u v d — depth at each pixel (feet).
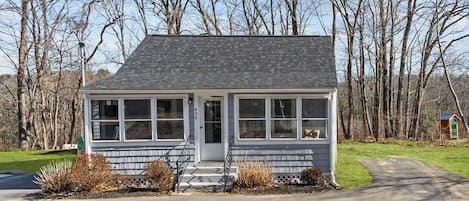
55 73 121.90
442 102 148.46
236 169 47.52
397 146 86.33
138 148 48.55
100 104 48.34
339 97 142.92
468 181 47.83
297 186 45.93
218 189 45.73
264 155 48.21
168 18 111.96
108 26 118.62
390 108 114.52
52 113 126.62
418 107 113.70
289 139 47.96
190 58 57.06
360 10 114.83
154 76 52.54
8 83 135.64
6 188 49.65
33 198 43.91
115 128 48.37
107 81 50.39
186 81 50.39
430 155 70.59
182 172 47.83
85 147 48.08
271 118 48.16
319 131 47.85
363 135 116.67
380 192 42.91
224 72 53.93
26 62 111.24
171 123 48.83
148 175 46.11
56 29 116.98
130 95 48.34
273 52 57.98
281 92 47.73
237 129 48.24
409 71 118.21
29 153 92.22
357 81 131.85
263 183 45.68
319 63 55.31
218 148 50.08
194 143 48.83
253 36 61.46
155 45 59.52
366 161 64.39
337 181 49.14
